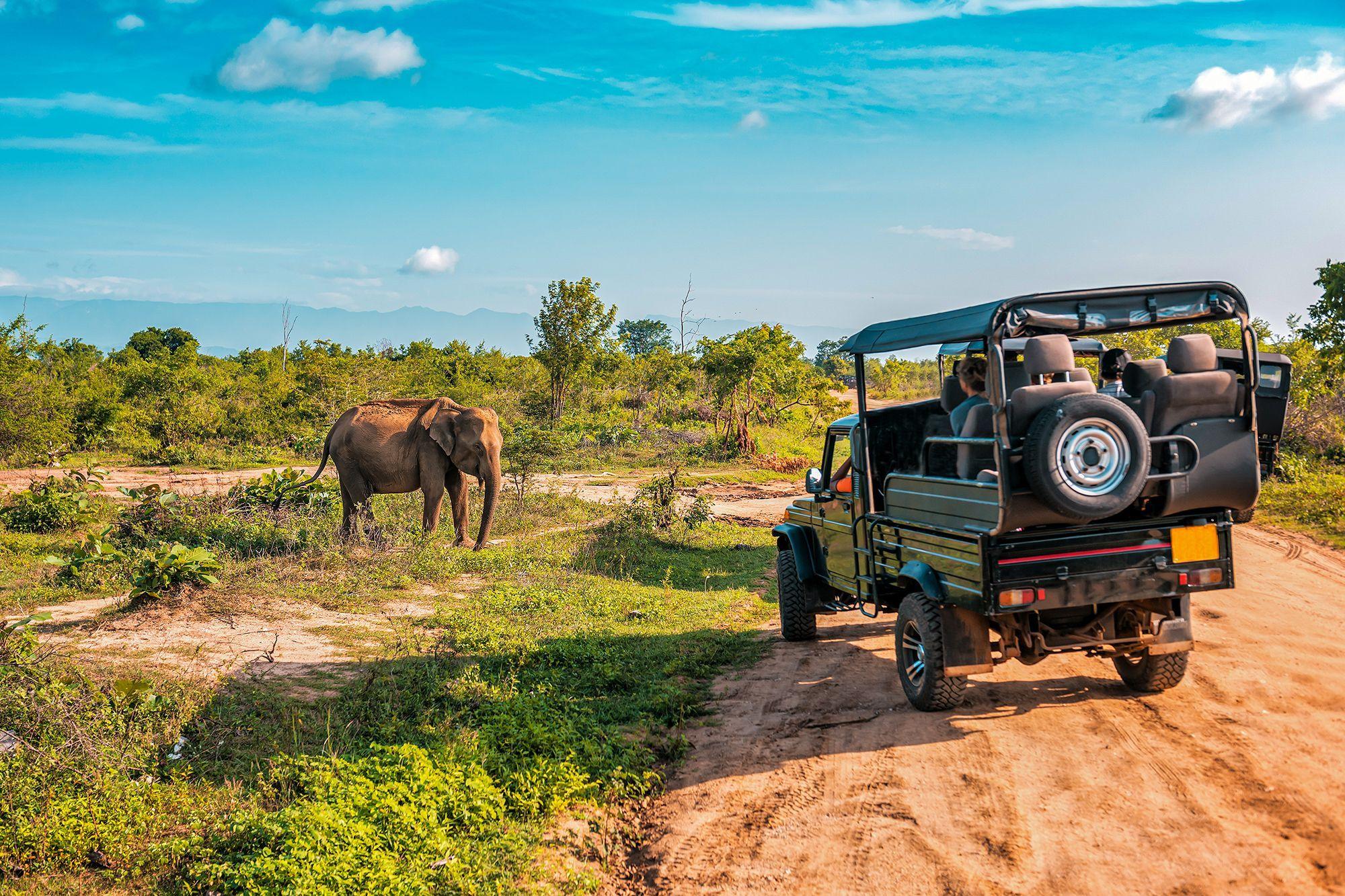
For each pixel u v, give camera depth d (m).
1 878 4.65
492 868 4.64
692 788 5.84
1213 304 5.85
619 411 40.28
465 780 5.46
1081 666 7.61
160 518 13.93
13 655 6.83
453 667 8.01
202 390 36.38
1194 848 4.52
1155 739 5.91
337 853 4.57
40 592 10.50
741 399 34.56
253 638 8.88
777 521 18.42
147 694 6.63
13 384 26.12
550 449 18.47
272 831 4.85
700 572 13.25
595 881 4.73
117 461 26.88
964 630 6.41
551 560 13.09
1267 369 7.80
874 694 7.36
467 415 14.39
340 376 34.06
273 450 29.38
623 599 11.05
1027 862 4.53
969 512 5.91
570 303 37.19
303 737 6.36
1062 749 5.88
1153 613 6.50
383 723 6.59
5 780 5.27
